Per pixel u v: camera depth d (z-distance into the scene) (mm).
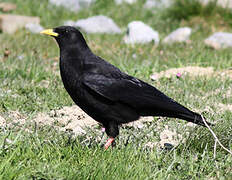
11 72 14625
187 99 12898
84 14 28266
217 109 12195
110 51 19562
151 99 9102
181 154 8867
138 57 18688
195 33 25141
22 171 7344
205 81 14820
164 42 22500
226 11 27234
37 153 8344
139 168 7875
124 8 29750
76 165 8023
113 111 9164
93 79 8992
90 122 10930
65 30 9320
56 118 10984
